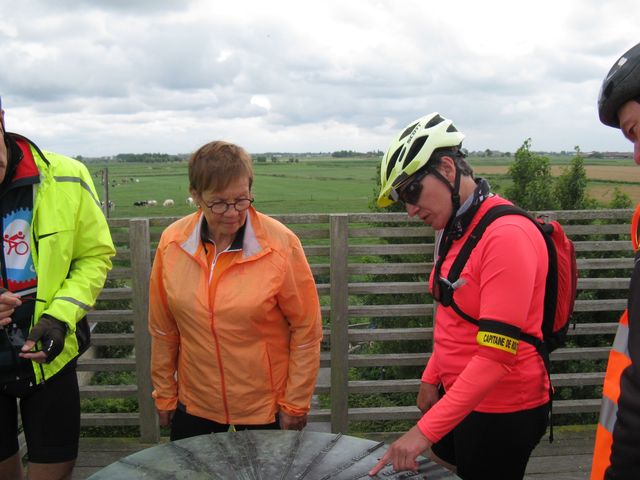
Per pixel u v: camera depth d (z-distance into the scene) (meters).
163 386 2.32
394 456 1.61
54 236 2.03
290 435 1.90
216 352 2.08
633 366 1.11
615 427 1.15
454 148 1.80
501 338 1.58
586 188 5.31
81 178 2.15
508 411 1.78
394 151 1.83
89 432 4.00
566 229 3.66
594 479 1.26
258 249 2.04
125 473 1.66
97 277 2.18
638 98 1.17
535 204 5.21
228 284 2.04
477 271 1.71
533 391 1.79
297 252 2.11
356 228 3.57
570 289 1.82
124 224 3.47
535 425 1.83
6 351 2.02
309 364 2.18
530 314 1.75
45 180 2.04
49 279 2.04
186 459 1.74
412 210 1.84
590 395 4.45
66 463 2.18
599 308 3.67
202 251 2.06
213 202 1.89
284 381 2.21
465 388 1.60
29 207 2.05
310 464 1.70
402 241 5.32
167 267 2.12
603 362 4.53
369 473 1.62
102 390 3.62
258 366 2.10
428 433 1.60
